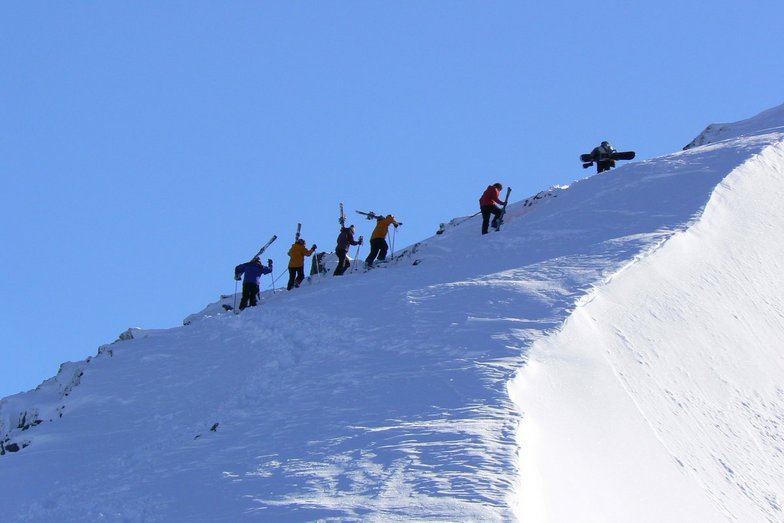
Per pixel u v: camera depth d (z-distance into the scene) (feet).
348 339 144.36
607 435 109.40
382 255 210.18
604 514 91.50
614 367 126.41
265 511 87.92
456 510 81.15
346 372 130.62
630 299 146.72
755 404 133.80
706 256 167.73
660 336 139.03
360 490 88.89
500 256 180.45
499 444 94.73
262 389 135.33
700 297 153.99
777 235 181.47
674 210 184.34
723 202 186.60
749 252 173.58
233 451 111.34
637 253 160.97
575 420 109.91
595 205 199.52
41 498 115.96
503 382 111.86
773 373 143.13
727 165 203.51
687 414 123.65
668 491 103.50
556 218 197.47
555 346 125.59
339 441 104.32
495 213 207.00
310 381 131.23
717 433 122.83
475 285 155.33
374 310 153.99
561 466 96.32
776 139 217.97
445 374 118.32
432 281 169.78
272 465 101.45
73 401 152.97
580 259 163.63
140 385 152.76
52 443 136.77
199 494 98.73
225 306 208.64
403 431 102.22
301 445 106.01
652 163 215.51
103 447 132.05
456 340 131.64
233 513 90.27
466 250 193.67
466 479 87.20
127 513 99.55
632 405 119.34
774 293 164.66
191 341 167.32
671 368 132.77
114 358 167.73
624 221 184.96
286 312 162.71
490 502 82.38
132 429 136.98
